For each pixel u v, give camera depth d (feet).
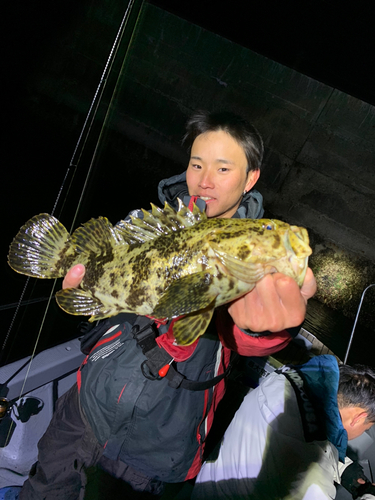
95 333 3.01
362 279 20.27
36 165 18.92
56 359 4.41
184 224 2.77
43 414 4.21
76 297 2.89
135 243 2.86
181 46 20.59
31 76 20.52
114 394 2.64
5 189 15.67
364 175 19.88
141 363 2.66
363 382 3.50
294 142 20.68
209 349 2.71
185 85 21.30
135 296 2.71
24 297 6.52
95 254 2.97
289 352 5.30
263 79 20.12
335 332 17.01
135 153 22.50
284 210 21.79
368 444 4.47
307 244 2.40
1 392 3.65
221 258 2.41
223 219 2.64
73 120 21.25
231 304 2.37
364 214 20.24
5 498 3.39
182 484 4.22
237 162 2.79
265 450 3.10
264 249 2.38
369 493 3.68
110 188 21.39
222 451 3.45
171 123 21.97
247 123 2.84
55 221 3.13
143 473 2.80
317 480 2.88
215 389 2.95
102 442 2.74
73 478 3.01
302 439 3.04
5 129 19.30
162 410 2.63
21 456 3.86
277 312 2.08
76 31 20.31
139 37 20.68
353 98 18.86
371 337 18.17
